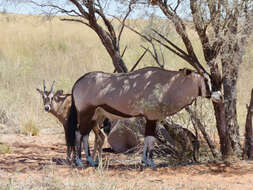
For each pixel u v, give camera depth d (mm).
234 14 16797
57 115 21188
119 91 17641
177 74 17625
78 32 66562
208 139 18719
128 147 21703
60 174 16391
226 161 17812
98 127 19219
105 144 23641
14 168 17594
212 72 17312
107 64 38406
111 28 21250
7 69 38969
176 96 17531
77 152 18516
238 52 17438
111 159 20031
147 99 17438
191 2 17094
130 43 38312
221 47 16688
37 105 30594
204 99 20891
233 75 17938
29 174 16047
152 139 17812
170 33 18938
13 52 52812
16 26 66625
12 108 29828
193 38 26922
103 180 14430
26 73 39469
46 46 57250
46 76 39781
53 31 65625
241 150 18516
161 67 19891
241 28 17109
